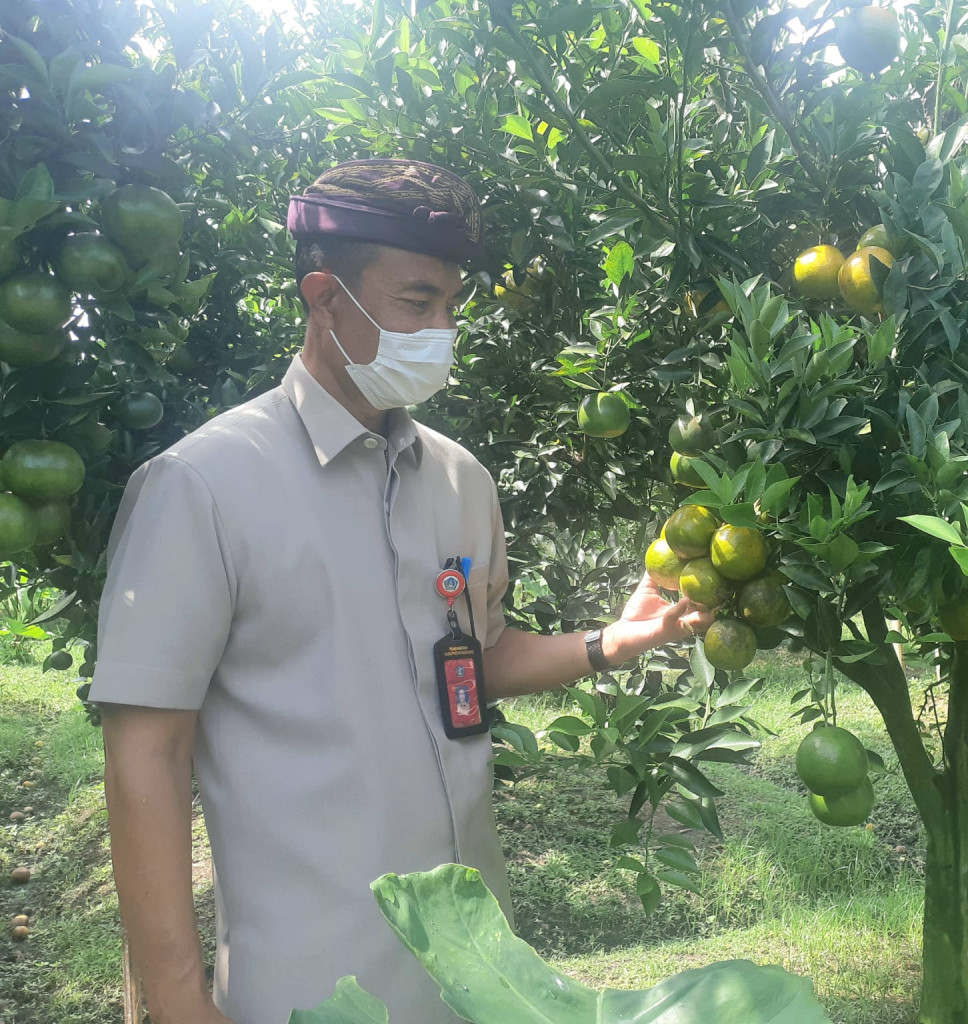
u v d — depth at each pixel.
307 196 1.56
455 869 0.38
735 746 1.85
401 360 1.53
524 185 2.32
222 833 1.47
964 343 1.67
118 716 1.38
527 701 6.63
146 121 1.63
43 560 2.01
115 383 1.99
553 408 2.79
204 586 1.39
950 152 1.82
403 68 2.39
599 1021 0.32
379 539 1.55
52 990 4.05
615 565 2.77
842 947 3.86
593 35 2.38
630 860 1.80
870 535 1.68
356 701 1.47
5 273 1.54
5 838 5.49
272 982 1.42
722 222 2.08
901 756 2.62
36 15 1.62
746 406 1.62
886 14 1.94
